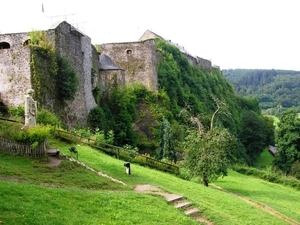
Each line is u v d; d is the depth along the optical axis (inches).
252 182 1759.4
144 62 2466.8
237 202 1010.7
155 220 626.8
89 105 1829.5
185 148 1375.5
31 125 874.8
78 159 984.3
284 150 2519.7
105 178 835.4
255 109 4190.5
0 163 735.1
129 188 810.8
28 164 769.6
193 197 892.6
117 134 2001.7
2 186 568.7
